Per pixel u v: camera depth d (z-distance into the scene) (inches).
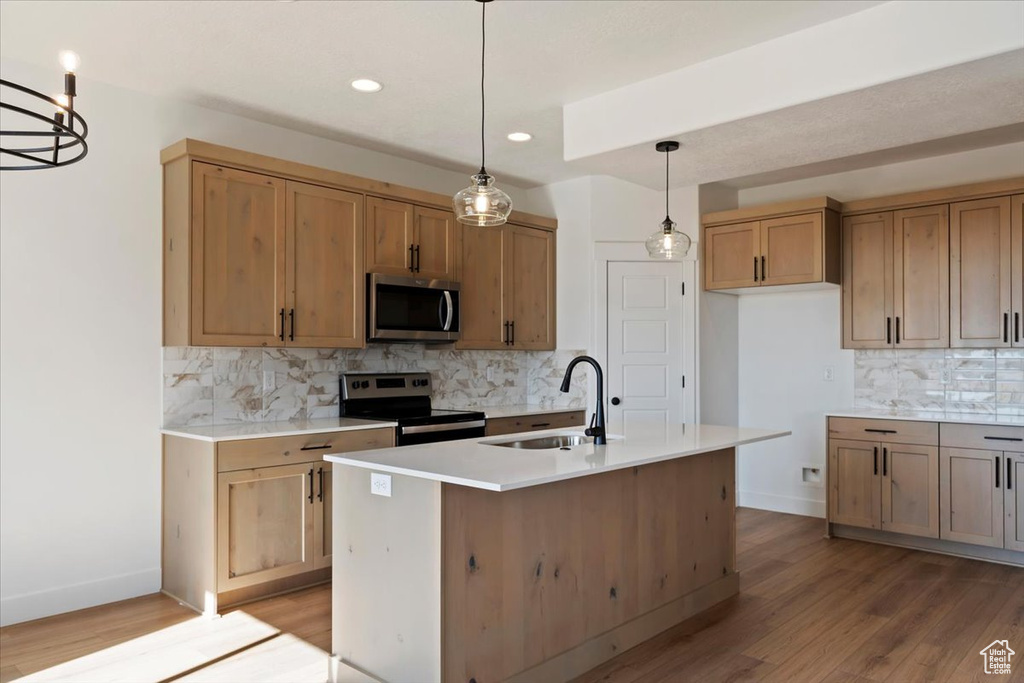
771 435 131.6
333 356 172.4
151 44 119.7
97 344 134.5
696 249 209.3
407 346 189.2
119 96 137.9
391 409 180.1
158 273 142.8
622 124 141.6
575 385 212.5
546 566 101.3
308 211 153.5
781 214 195.3
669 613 122.5
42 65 128.2
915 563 159.5
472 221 107.8
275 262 147.3
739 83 125.0
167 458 141.6
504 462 96.8
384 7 107.1
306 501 140.7
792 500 213.3
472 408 204.8
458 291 182.9
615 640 111.1
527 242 209.5
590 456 103.3
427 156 188.7
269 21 111.6
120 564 136.6
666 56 127.0
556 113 155.9
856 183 201.3
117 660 108.4
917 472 168.9
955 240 173.5
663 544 122.8
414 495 91.6
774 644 114.8
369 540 98.4
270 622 124.2
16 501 124.7
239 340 141.6
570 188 215.6
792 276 192.9
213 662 108.0
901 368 192.2
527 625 98.4
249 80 135.6
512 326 203.8
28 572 125.6
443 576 87.8
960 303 172.2
